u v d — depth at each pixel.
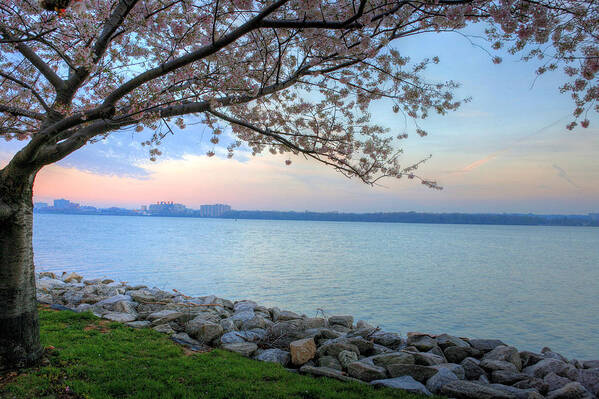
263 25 4.27
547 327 15.20
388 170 7.67
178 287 20.81
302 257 39.12
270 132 6.81
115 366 6.29
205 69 6.60
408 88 6.36
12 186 5.40
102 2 5.63
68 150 5.28
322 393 5.84
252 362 7.25
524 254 52.44
